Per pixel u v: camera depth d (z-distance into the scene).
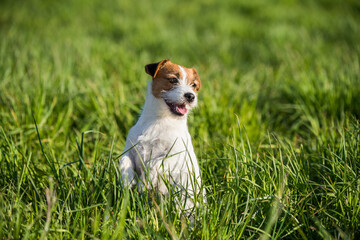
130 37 11.11
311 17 13.84
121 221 2.59
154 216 2.96
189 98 3.48
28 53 7.50
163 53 9.62
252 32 12.05
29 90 5.21
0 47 7.70
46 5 15.45
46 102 5.11
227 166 3.71
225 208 2.90
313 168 3.87
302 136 5.32
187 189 3.09
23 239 2.41
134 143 3.46
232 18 13.82
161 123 3.46
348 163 3.65
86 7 15.14
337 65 7.18
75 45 8.59
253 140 4.88
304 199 3.22
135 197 3.08
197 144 4.60
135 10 15.01
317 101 5.58
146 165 3.40
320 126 5.31
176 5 16.30
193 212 3.23
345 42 10.17
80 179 3.04
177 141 3.43
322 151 3.88
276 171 3.34
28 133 4.39
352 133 3.92
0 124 4.44
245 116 5.35
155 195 3.24
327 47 9.71
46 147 4.12
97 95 5.37
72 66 6.75
